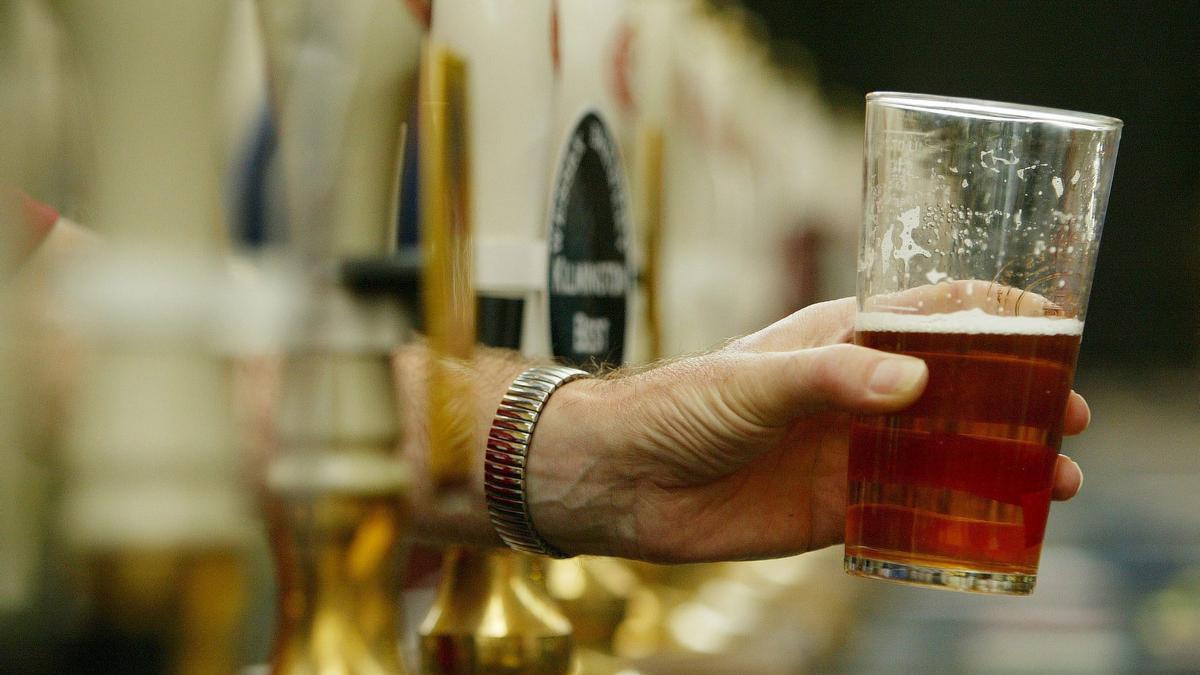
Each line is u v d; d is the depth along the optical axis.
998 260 1.26
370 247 0.92
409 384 1.01
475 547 1.61
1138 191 12.93
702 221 3.06
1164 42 12.33
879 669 2.69
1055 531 4.75
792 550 1.67
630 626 2.22
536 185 1.59
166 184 0.75
